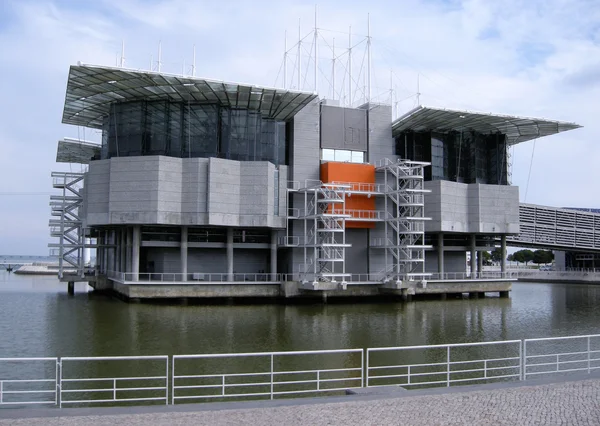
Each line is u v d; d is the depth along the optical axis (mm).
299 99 73688
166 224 71125
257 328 48438
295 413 14688
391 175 85375
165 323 50875
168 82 67312
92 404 24922
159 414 14469
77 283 118000
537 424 14023
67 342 40156
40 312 58594
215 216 71188
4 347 38000
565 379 18469
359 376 29734
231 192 72625
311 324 51719
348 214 80250
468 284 85250
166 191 70562
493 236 98250
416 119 85625
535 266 190125
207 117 74688
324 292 72812
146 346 38750
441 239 89938
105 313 58000
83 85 68875
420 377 29625
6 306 64688
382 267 84562
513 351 37094
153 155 72250
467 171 93812
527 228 111688
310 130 83125
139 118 73375
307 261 80750
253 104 76125
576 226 117688
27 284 114625
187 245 74062
